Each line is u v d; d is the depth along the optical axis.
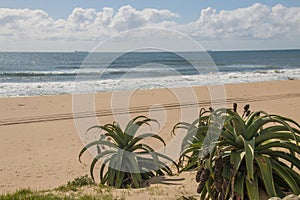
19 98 19.73
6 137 10.67
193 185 5.03
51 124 12.69
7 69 49.34
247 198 3.59
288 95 20.39
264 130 3.83
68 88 25.62
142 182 5.58
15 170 7.36
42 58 85.31
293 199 3.19
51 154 8.66
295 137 3.46
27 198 4.46
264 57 105.44
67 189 5.02
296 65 66.94
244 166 3.62
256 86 25.70
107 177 5.70
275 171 3.66
